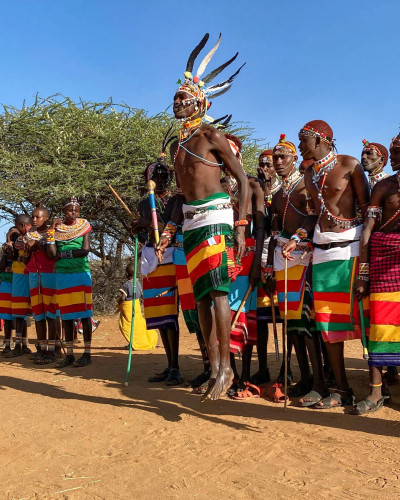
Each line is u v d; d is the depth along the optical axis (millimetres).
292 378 6078
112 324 12727
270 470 3467
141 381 6418
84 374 6887
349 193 4855
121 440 4156
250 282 5383
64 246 7469
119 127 14219
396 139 4570
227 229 4266
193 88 4434
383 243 4605
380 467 3471
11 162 13070
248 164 16344
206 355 6031
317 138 4887
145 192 7082
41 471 3594
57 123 13922
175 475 3439
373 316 4660
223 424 4496
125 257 15594
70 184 12930
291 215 5391
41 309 7875
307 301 5250
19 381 6453
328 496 3072
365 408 4688
